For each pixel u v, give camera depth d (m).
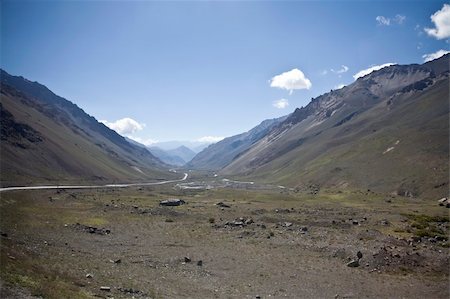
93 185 176.88
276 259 49.94
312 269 45.12
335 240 60.38
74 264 38.09
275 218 86.88
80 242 55.44
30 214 72.88
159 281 37.03
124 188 177.00
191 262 47.59
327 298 34.84
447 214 94.88
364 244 56.06
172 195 155.75
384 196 146.50
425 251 49.91
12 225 56.53
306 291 36.88
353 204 122.25
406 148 193.25
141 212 93.12
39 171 166.12
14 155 162.50
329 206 115.62
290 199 140.75
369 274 43.03
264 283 39.31
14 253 32.94
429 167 158.50
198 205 115.31
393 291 37.06
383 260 46.56
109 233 65.44
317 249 55.19
